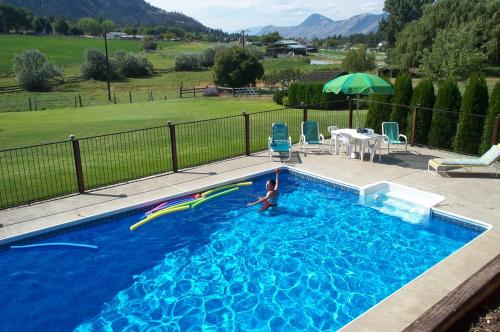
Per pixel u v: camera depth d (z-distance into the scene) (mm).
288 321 6113
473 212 8914
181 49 121438
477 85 12984
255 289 6930
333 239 8555
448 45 33406
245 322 6113
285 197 10773
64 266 7691
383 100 15484
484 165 10867
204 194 10648
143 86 57781
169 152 14430
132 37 171875
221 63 48812
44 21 156625
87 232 8891
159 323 6137
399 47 48250
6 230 8438
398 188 10602
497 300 5582
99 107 32344
